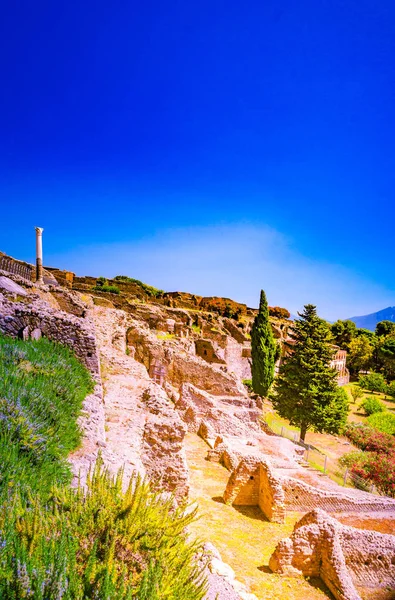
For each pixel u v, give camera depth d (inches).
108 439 450.9
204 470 739.4
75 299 1107.3
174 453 494.0
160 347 1237.1
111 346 940.0
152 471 483.8
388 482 1034.1
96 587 177.8
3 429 288.2
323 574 469.4
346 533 491.2
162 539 233.8
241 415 1105.4
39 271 1234.6
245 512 620.4
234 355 2298.2
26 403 338.6
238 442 924.6
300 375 1492.4
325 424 1445.6
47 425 335.3
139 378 740.0
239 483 638.5
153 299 2869.1
